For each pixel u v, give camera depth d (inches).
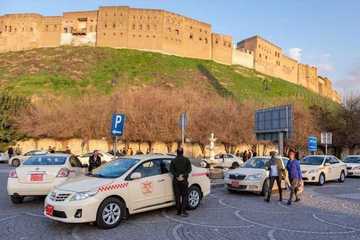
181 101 2208.4
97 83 3730.3
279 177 527.8
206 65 4729.3
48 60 4220.0
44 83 3548.2
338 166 861.8
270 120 850.1
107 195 347.3
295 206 487.2
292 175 509.4
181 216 404.8
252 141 2140.7
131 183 371.2
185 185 406.3
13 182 456.4
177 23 4808.1
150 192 387.9
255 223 376.2
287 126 768.3
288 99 2608.3
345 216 419.2
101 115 2074.3
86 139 2085.4
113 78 3878.0
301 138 2020.2
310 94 5059.1
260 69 5408.5
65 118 2139.5
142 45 4626.0
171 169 406.3
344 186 775.7
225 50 5137.8
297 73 6087.6
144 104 2112.5
